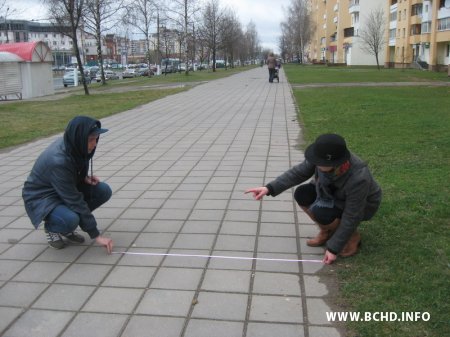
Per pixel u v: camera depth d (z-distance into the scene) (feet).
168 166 25.35
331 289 11.91
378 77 119.85
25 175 24.54
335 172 12.44
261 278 12.60
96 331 10.45
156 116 46.52
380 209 16.67
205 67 297.12
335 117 42.34
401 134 32.65
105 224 16.74
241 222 16.67
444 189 19.04
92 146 13.57
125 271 13.19
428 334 9.86
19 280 12.82
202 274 12.91
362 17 246.47
